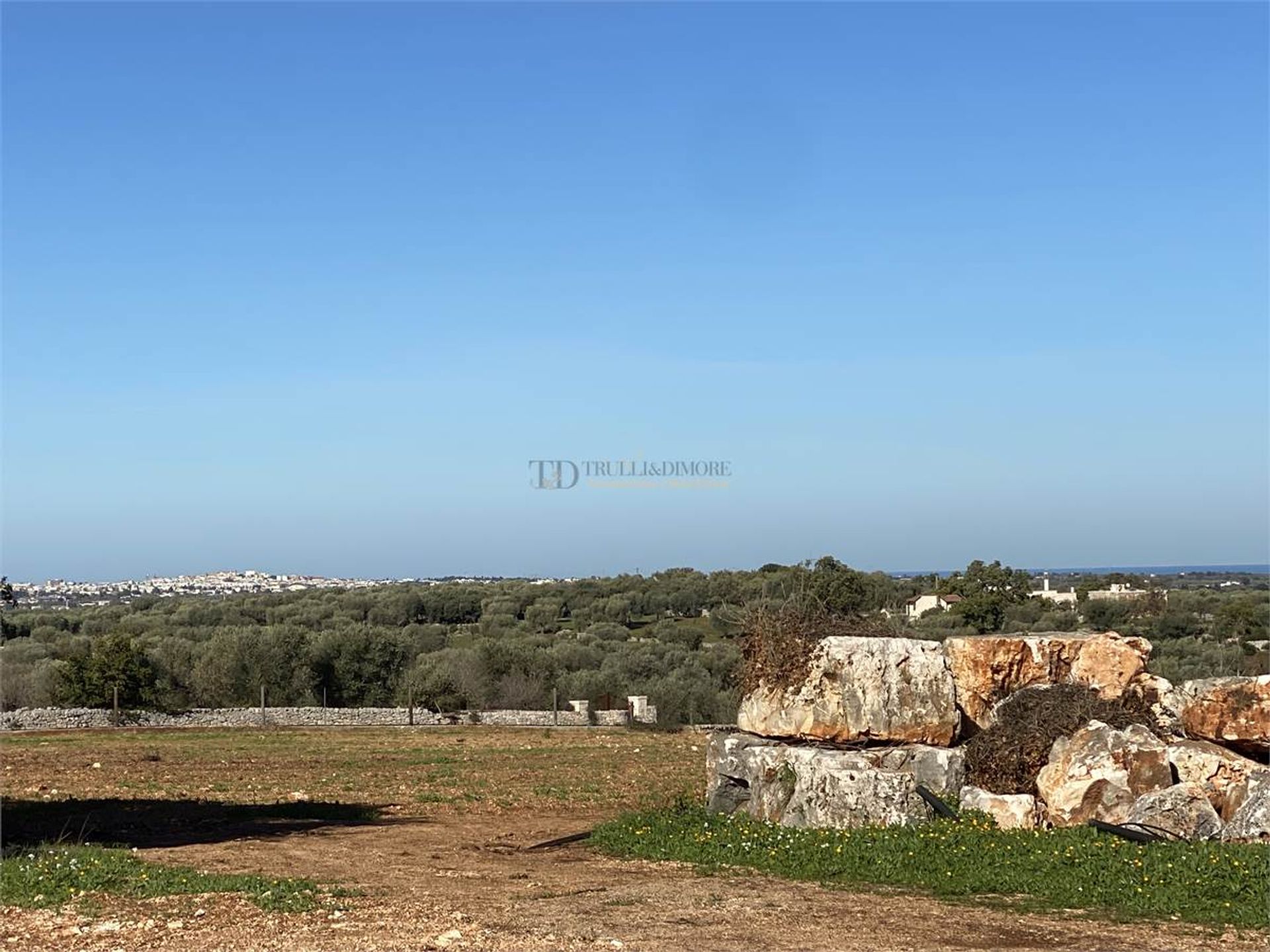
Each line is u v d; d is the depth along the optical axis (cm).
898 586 6712
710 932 1439
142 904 1589
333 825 2712
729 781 2373
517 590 12650
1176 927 1456
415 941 1382
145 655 6322
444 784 3547
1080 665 2411
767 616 2483
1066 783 2070
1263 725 2114
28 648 7306
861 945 1370
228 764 4062
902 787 2072
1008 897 1628
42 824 2616
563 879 1845
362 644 6956
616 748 4778
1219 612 7081
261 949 1349
